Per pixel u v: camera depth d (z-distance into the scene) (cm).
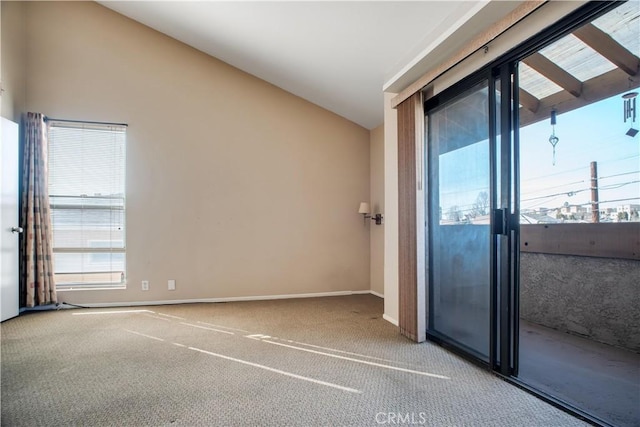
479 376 215
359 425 162
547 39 187
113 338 288
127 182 406
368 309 389
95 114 400
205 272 427
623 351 262
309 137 471
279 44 357
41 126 377
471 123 250
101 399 187
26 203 369
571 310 309
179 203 421
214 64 437
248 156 446
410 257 285
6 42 356
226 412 174
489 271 231
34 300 372
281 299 445
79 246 398
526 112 343
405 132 296
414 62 262
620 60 252
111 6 397
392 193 337
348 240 484
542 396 186
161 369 226
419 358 244
